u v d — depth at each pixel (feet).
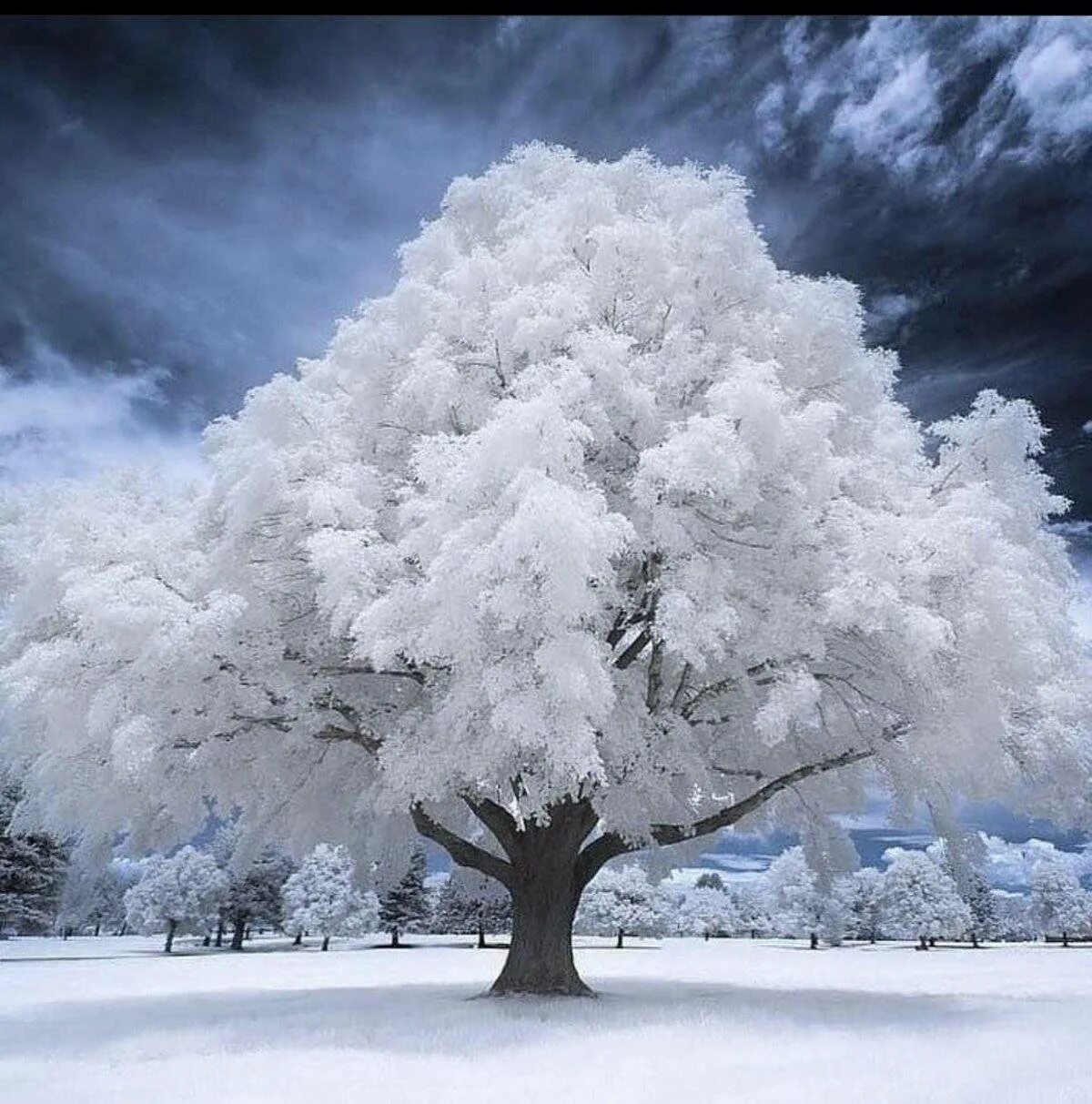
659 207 48.67
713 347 42.29
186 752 47.57
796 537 39.96
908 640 36.40
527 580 32.86
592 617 37.01
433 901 264.31
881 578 36.86
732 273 44.19
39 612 40.65
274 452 39.93
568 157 51.42
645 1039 35.76
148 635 36.78
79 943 229.45
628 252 43.75
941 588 39.37
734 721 51.60
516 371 44.04
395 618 34.83
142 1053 34.83
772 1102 24.84
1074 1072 29.81
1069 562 48.57
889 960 141.49
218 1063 32.01
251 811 56.95
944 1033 39.09
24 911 153.48
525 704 32.73
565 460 34.99
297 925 206.59
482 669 35.04
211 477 48.29
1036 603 41.52
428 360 41.70
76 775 45.06
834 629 42.19
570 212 45.80
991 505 39.88
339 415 46.88
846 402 45.75
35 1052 35.70
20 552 45.60
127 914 196.44
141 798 46.88
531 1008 44.09
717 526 40.83
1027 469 47.29
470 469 33.96
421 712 43.75
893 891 266.57
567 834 50.29
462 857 51.70
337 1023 41.75
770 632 38.73
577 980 49.83
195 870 199.41
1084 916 312.09
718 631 37.86
